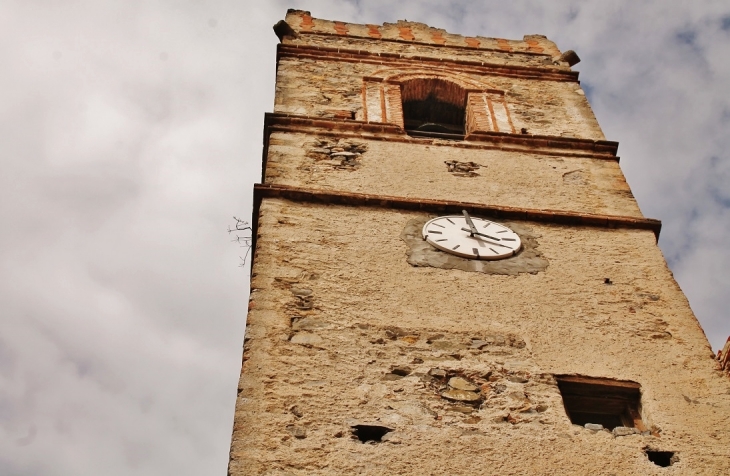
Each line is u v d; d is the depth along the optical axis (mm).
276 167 13516
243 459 7824
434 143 14852
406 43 19828
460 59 18859
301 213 12078
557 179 14078
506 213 12703
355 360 9242
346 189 13078
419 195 13172
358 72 17688
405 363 9305
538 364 9523
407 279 10836
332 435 8211
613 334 10172
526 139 15125
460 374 9242
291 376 8875
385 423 8445
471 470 8008
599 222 12680
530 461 8164
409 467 7973
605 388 9336
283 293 10195
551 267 11484
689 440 8617
